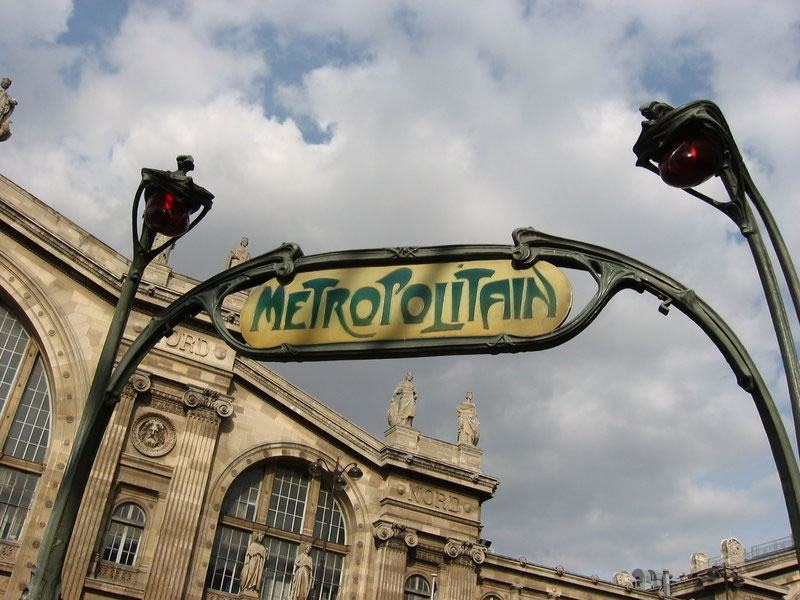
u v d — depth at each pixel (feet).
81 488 26.81
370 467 135.23
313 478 131.64
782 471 19.92
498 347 21.94
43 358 115.85
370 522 131.23
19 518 107.14
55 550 25.73
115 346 28.50
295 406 130.93
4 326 116.16
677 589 183.42
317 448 132.05
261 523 124.16
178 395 120.78
